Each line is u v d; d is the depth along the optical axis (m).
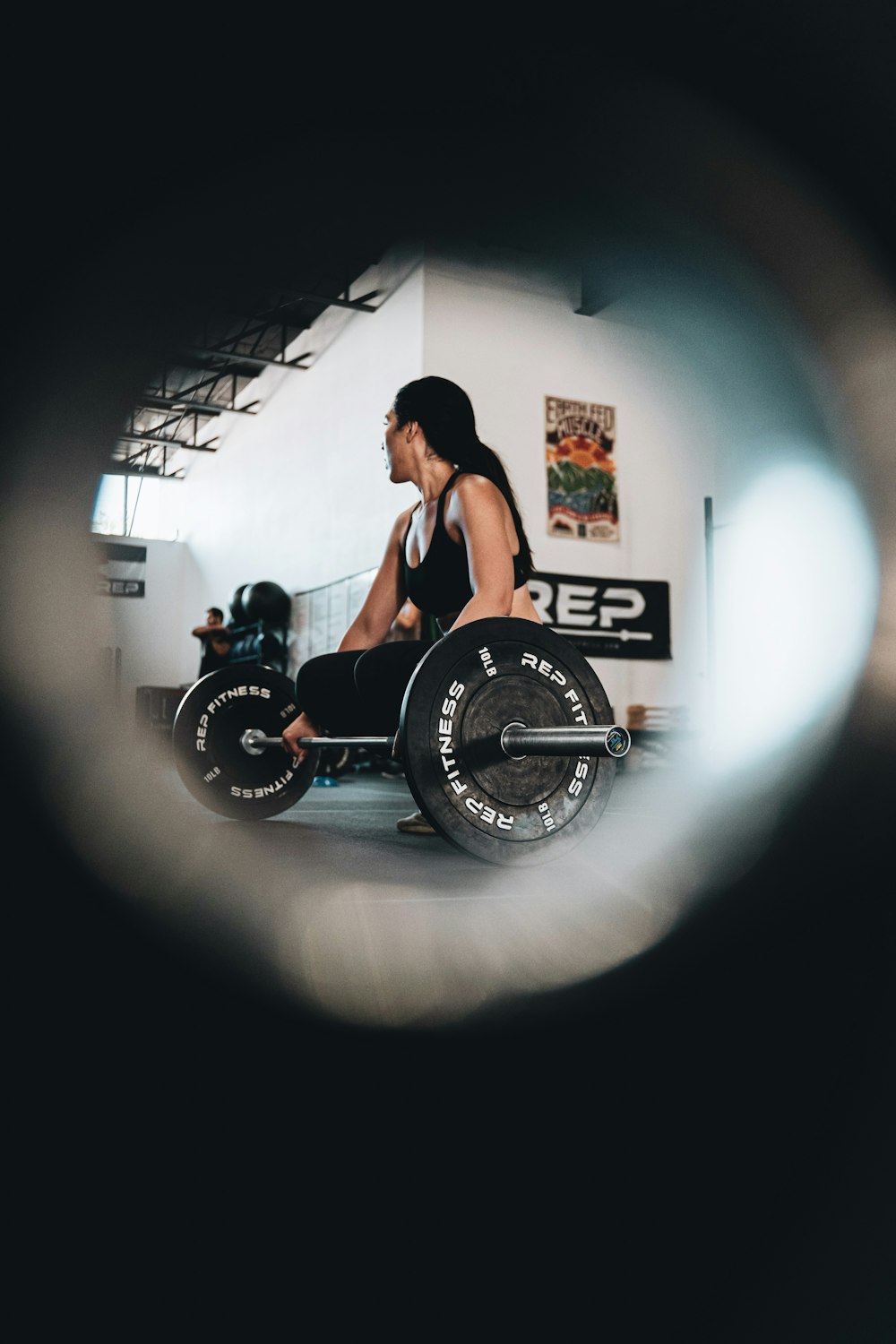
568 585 7.14
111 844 1.49
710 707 6.75
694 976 0.90
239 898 1.11
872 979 0.91
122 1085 0.64
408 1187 0.53
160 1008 0.76
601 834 1.86
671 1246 0.50
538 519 7.09
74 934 0.96
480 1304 0.44
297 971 0.86
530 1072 0.68
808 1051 0.74
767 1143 0.60
